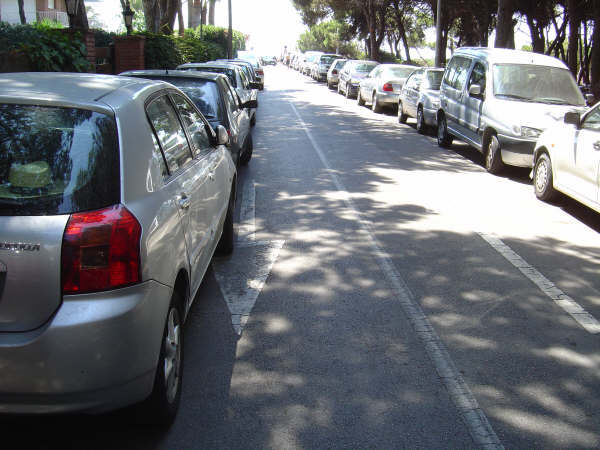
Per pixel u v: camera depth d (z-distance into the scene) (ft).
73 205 9.10
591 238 23.65
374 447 10.59
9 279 8.73
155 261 9.83
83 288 8.84
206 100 26.78
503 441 10.85
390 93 68.49
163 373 10.34
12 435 10.71
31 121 9.79
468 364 13.61
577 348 14.56
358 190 30.71
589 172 25.03
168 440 10.66
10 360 8.63
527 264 20.38
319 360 13.61
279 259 20.18
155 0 79.10
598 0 62.34
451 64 47.01
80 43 39.37
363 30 169.07
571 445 10.80
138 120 10.97
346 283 18.24
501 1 65.16
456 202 28.86
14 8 117.19
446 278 18.88
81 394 8.90
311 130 53.88
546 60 39.96
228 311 16.07
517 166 36.81
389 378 12.91
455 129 43.29
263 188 30.66
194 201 13.25
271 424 11.19
